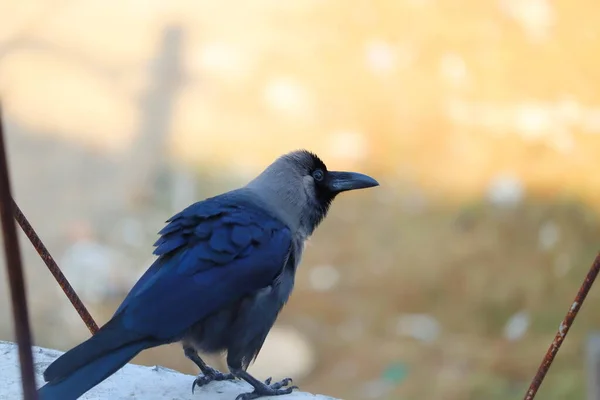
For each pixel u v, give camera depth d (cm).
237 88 1808
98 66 1819
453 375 1204
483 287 1389
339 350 1260
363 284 1415
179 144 1691
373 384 1193
